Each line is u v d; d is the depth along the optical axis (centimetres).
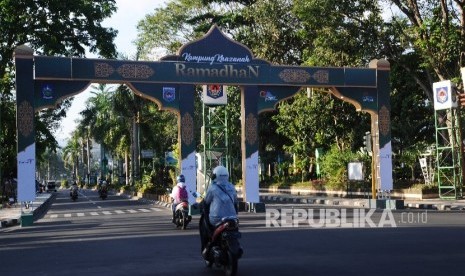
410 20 3397
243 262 1070
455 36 3089
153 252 1252
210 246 989
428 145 3606
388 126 2661
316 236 1477
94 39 3897
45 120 5303
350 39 3322
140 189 4691
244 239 1448
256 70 2536
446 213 2267
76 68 2295
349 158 3809
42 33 3750
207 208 987
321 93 4012
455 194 2966
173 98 2456
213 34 2497
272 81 2553
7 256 1284
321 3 3167
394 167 3869
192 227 1886
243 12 4450
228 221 934
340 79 2612
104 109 6475
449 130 3183
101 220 2362
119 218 2439
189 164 2469
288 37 4391
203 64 2475
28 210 2514
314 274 926
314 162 4481
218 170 992
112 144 6731
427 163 3494
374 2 3269
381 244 1285
